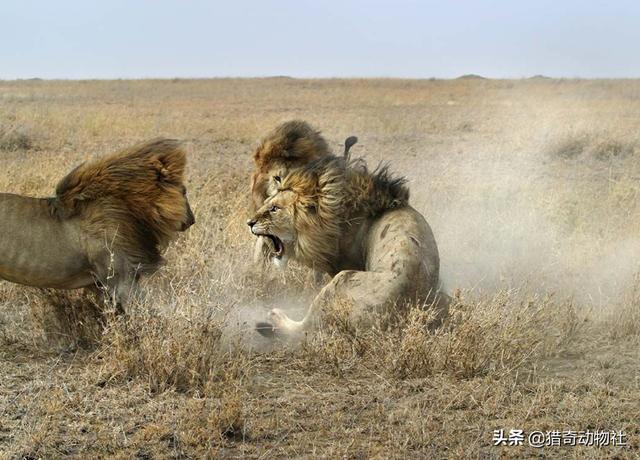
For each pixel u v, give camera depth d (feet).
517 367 27.27
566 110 136.67
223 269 33.65
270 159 36.27
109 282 28.30
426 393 25.08
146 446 21.68
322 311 28.40
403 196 30.68
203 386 25.32
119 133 92.94
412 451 21.83
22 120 96.02
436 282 29.17
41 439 21.58
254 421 23.02
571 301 32.09
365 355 27.30
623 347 29.89
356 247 30.66
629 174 66.18
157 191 28.53
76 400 23.81
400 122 107.76
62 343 29.01
